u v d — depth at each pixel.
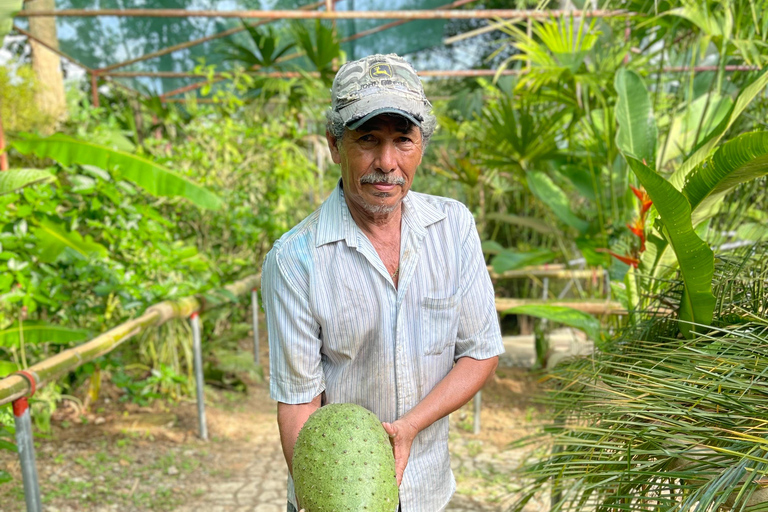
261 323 7.38
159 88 6.96
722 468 1.22
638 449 1.39
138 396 4.21
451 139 6.73
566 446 1.76
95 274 3.67
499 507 3.07
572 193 6.12
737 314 1.59
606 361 1.72
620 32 3.93
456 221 1.43
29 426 2.28
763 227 2.65
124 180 3.77
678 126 3.00
